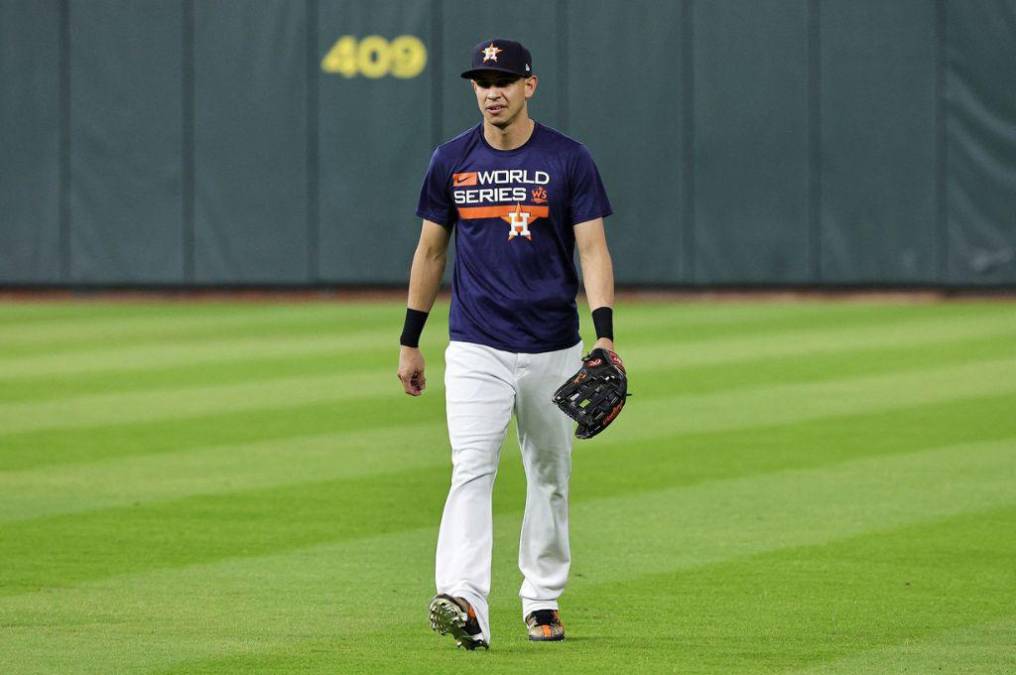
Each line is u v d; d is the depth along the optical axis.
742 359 51.56
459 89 74.69
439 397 43.91
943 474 32.50
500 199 19.94
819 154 73.44
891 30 72.81
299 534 27.20
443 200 20.34
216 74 75.44
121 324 64.44
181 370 49.59
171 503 29.88
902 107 72.94
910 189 73.12
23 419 40.12
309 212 75.62
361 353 53.97
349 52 74.94
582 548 26.22
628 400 42.88
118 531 27.42
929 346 54.81
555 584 20.72
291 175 75.50
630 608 22.22
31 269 76.38
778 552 25.75
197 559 25.28
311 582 23.77
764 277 74.06
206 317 67.44
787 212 73.81
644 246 74.44
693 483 31.81
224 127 75.50
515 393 20.28
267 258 75.88
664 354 53.00
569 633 20.86
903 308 69.62
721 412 40.81
